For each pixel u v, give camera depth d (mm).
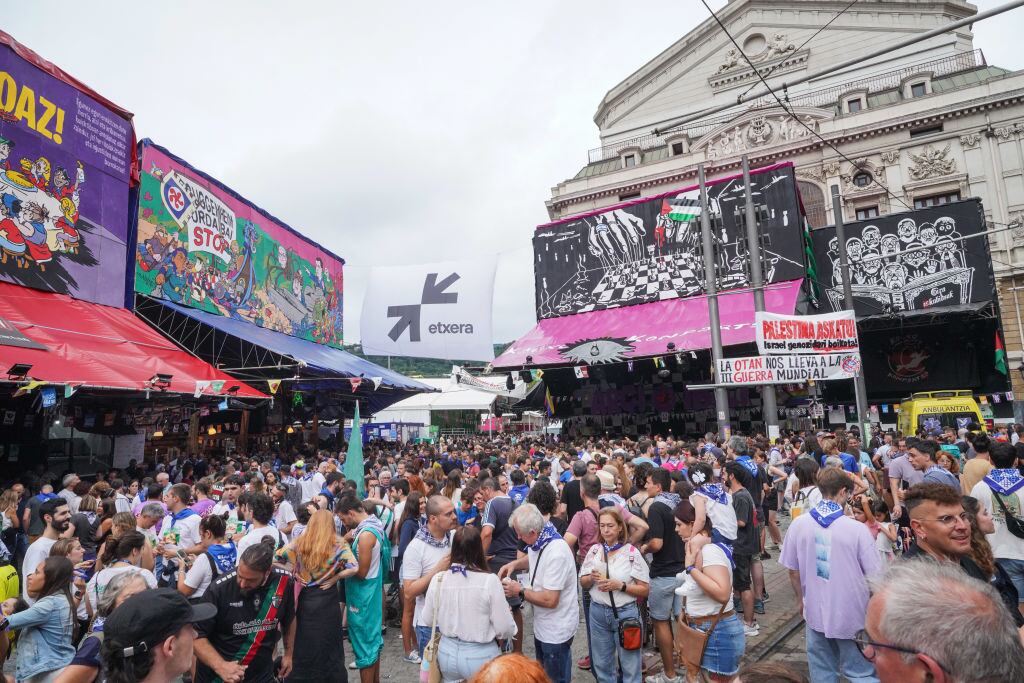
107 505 7168
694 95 42438
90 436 15352
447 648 3717
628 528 5227
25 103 12828
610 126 46219
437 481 9367
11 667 4816
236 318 20281
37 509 8109
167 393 12797
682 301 24969
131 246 15977
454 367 17312
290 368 19188
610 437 28359
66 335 11898
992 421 21547
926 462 7074
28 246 12727
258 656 3590
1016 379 29141
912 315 23078
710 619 4027
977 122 31594
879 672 1427
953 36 35406
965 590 1370
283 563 4262
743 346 24781
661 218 25969
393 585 7688
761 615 6797
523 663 1903
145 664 2068
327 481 9219
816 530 3947
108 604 3273
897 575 1505
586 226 27750
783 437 17281
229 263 20047
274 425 24156
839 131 34188
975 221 23141
